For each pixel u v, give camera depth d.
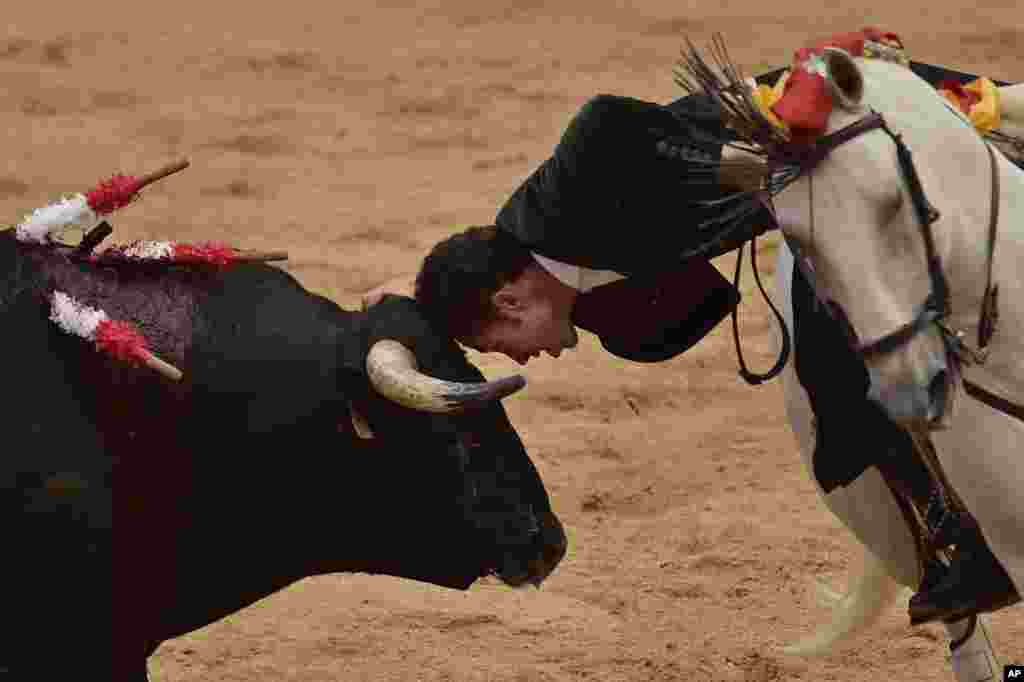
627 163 16.20
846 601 19.84
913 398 13.92
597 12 66.06
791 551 24.78
